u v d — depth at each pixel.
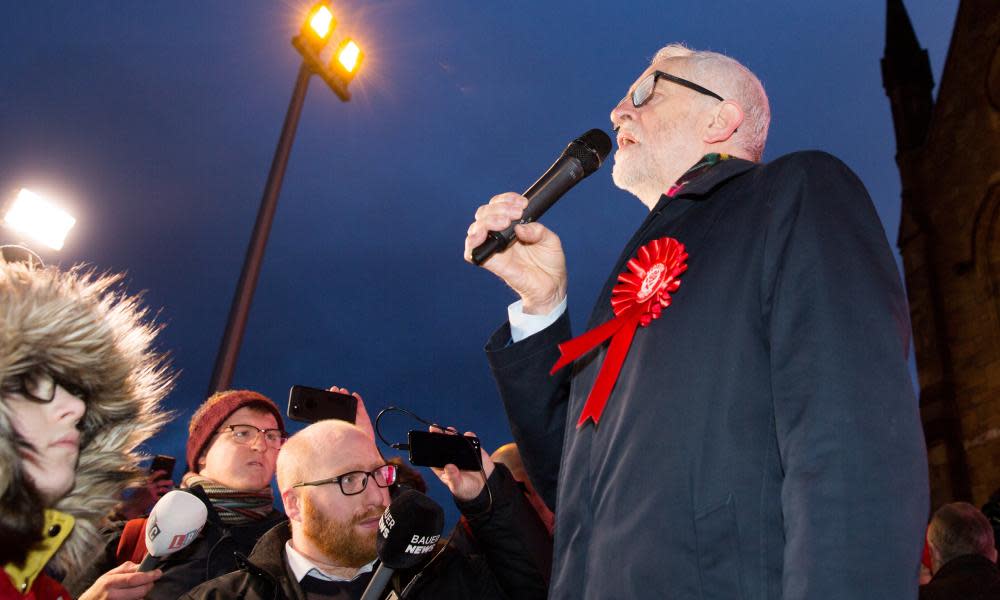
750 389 1.37
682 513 1.32
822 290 1.30
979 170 17.20
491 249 2.06
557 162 2.17
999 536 4.74
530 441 2.03
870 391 1.20
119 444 1.50
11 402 1.27
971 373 16.36
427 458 2.89
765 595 1.25
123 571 2.68
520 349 2.02
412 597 2.84
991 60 17.42
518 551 2.89
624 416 1.46
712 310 1.44
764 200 1.50
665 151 1.96
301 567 2.96
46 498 1.32
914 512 1.12
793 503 1.18
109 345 1.43
